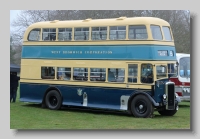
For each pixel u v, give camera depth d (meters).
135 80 21.20
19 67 27.56
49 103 24.69
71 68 23.64
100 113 23.19
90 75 22.88
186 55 27.80
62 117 21.36
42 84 24.88
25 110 23.91
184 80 27.42
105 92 22.28
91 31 22.83
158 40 21.17
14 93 27.94
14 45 37.28
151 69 20.78
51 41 24.47
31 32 25.38
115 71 21.91
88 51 22.92
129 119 20.48
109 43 22.09
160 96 21.03
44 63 24.77
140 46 21.08
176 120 20.41
